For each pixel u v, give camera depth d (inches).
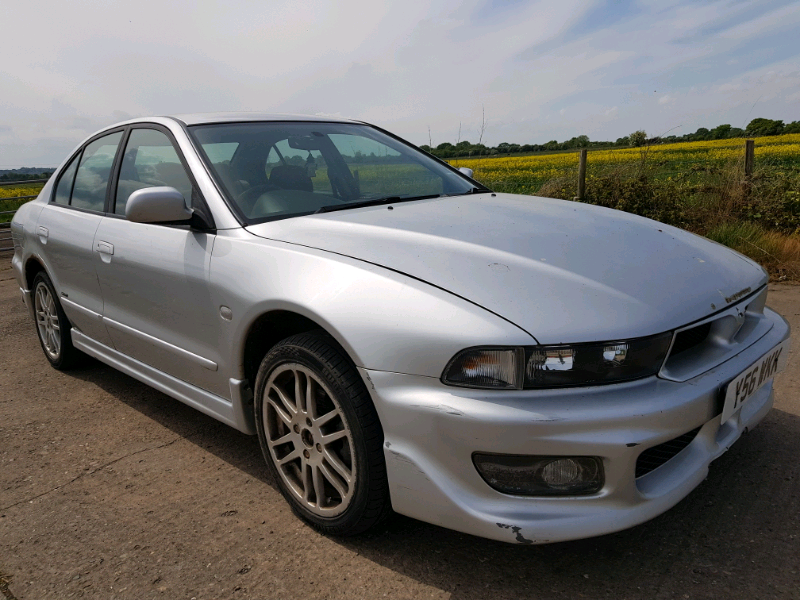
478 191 120.7
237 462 103.7
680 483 69.1
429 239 79.8
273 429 86.6
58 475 102.0
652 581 70.0
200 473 100.4
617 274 72.6
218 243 89.8
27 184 403.2
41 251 138.7
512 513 65.0
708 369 70.4
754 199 263.7
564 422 61.4
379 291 70.6
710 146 1266.0
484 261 73.4
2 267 315.0
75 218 127.2
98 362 158.1
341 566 75.4
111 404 131.2
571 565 73.6
